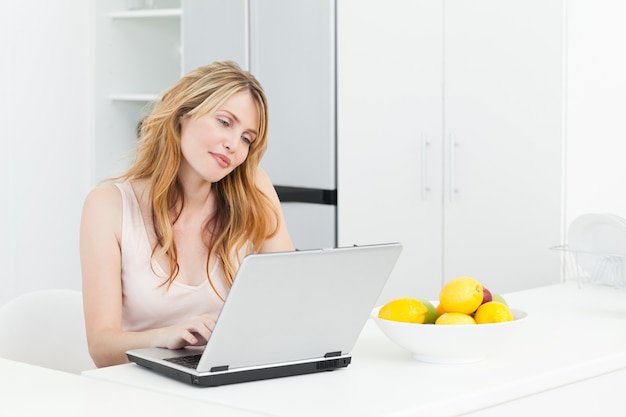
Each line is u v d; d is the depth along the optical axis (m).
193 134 2.09
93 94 4.41
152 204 2.19
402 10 3.54
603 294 2.59
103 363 1.96
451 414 1.48
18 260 4.24
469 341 1.68
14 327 2.23
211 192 2.26
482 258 3.39
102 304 2.09
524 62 3.25
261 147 2.17
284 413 1.41
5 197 4.20
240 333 1.57
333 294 1.63
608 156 3.23
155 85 4.67
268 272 1.53
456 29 3.41
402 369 1.69
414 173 3.54
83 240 2.15
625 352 1.83
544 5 3.19
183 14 4.22
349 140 3.70
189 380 1.60
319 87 3.76
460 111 3.42
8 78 4.18
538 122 3.22
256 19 3.96
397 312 1.76
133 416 1.41
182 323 1.81
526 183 3.27
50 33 4.30
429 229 3.53
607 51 3.24
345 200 3.73
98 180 4.44
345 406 1.45
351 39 3.67
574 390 1.71
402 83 3.55
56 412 1.43
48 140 4.32
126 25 4.52
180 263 2.21
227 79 2.08
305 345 1.66
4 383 1.61
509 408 1.58
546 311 2.32
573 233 2.69
